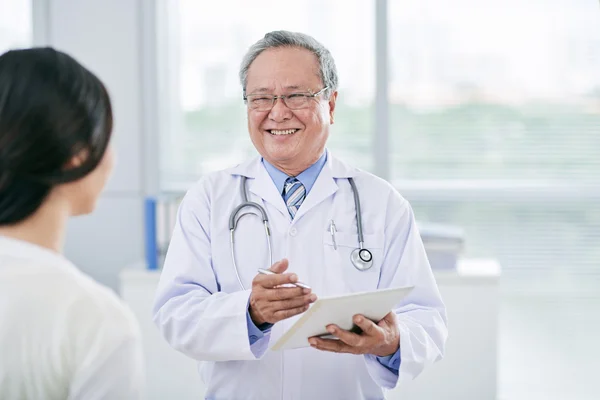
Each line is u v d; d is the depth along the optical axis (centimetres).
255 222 169
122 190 322
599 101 327
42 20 318
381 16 319
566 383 329
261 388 160
